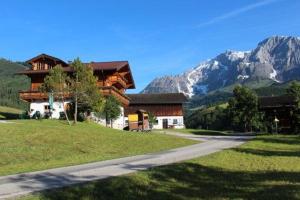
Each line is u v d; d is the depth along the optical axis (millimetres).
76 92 58906
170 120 115375
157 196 16719
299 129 84312
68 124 55031
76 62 59844
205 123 164625
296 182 20203
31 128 43688
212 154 32594
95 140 42719
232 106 97188
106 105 68812
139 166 24922
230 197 16547
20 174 22203
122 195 16562
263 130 93938
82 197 15727
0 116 74250
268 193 17250
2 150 32625
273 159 30500
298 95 82500
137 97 117188
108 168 24078
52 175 21406
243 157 31438
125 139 45688
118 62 81625
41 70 77812
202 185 19344
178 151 37312
